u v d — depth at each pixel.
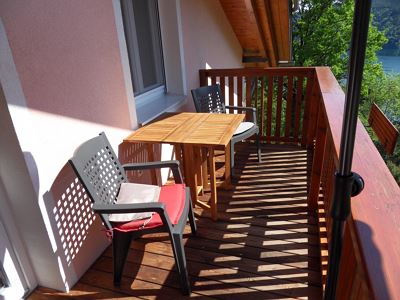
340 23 13.59
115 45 2.15
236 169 3.30
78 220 1.94
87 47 1.89
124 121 2.33
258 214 2.51
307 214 2.47
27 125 1.52
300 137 4.04
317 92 3.39
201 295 1.80
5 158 1.56
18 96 1.47
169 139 2.19
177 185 2.08
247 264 2.01
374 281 0.63
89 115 1.95
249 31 5.32
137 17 2.99
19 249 1.79
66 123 1.77
